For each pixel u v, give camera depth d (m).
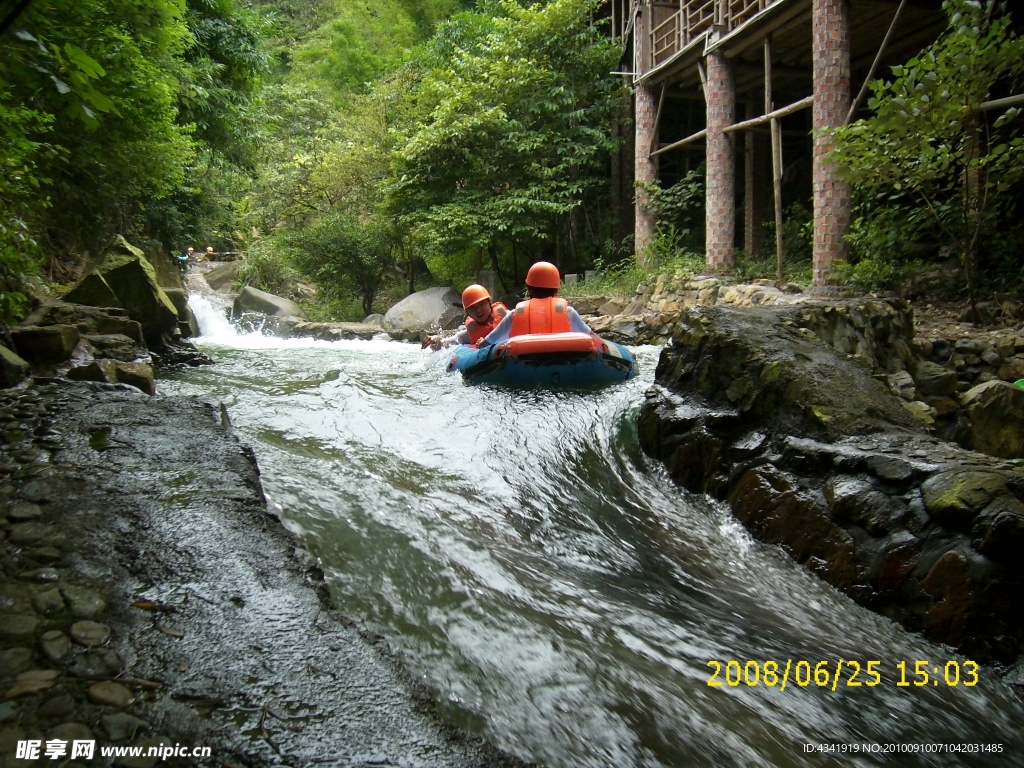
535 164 17.73
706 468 4.53
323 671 2.31
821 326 5.83
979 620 2.94
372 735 2.08
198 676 2.20
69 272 10.51
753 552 3.90
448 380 7.26
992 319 8.62
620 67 19.70
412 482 4.43
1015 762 2.54
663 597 3.49
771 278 13.26
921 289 10.04
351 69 33.81
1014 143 7.69
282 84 34.12
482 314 8.27
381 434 5.30
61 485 3.26
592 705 2.53
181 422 4.22
